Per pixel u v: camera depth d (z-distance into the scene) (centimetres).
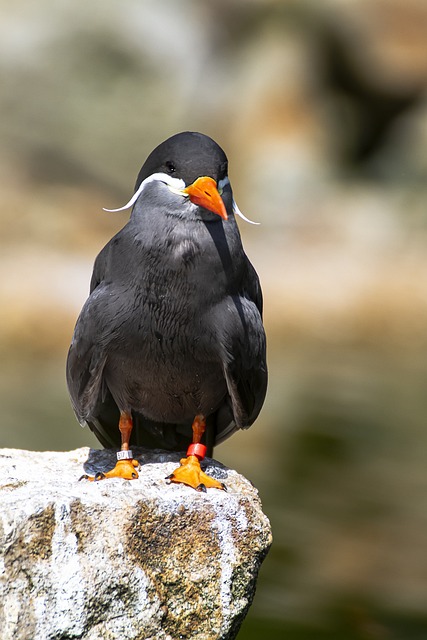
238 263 664
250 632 943
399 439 1427
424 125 2916
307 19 3073
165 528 628
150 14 2994
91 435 1381
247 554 653
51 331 1908
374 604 997
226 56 3086
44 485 641
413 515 1177
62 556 591
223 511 648
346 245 2645
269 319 2086
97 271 692
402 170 2853
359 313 2133
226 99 3020
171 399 689
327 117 3031
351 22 3033
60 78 2841
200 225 652
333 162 2972
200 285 646
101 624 595
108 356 666
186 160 654
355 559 1083
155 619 613
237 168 2944
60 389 1639
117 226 2658
